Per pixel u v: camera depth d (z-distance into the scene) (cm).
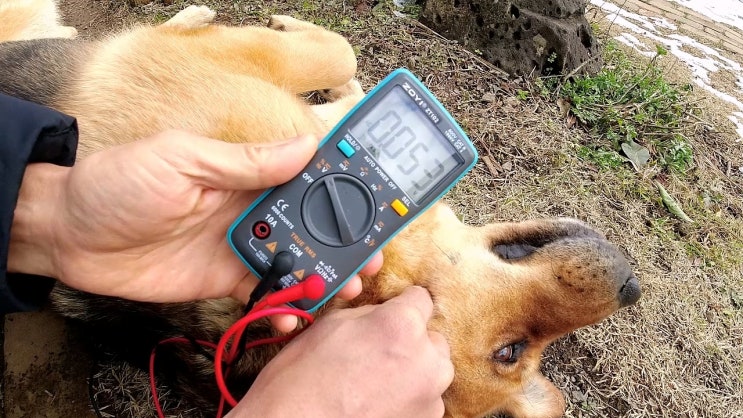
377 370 24
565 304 36
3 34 53
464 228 39
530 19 70
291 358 25
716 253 65
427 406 25
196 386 37
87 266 26
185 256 27
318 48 43
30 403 41
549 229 40
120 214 24
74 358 43
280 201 25
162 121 34
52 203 25
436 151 26
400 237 35
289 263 25
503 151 63
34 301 27
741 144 81
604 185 65
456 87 68
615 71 79
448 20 73
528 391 42
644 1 115
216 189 25
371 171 25
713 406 55
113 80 36
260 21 68
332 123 50
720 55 103
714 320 60
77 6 73
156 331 36
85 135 34
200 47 38
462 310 35
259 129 34
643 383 54
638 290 38
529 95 70
